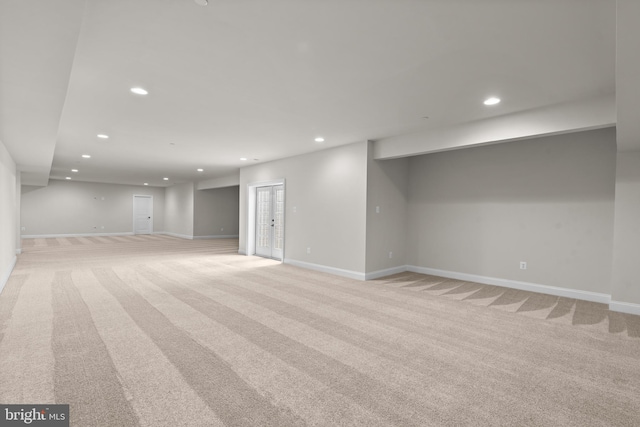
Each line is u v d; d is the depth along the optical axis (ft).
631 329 11.64
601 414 6.75
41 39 6.27
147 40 8.20
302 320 12.23
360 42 8.28
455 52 8.77
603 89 11.21
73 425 6.12
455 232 20.48
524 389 7.68
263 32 7.82
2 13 5.40
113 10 6.89
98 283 17.87
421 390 7.57
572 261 16.10
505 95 11.88
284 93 11.85
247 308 13.64
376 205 20.20
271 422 6.34
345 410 6.76
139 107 13.43
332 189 21.62
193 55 9.01
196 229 44.91
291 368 8.54
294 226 24.67
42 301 14.20
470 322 12.27
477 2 6.59
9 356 8.91
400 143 18.30
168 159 26.63
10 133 13.76
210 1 6.59
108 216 48.70
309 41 8.24
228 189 48.14
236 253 31.40
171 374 8.11
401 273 21.85
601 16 6.98
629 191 13.44
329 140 19.45
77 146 21.39
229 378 7.97
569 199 16.21
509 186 18.26
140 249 33.30
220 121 15.48
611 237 15.03
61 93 9.08
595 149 15.51
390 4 6.69
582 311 13.75
